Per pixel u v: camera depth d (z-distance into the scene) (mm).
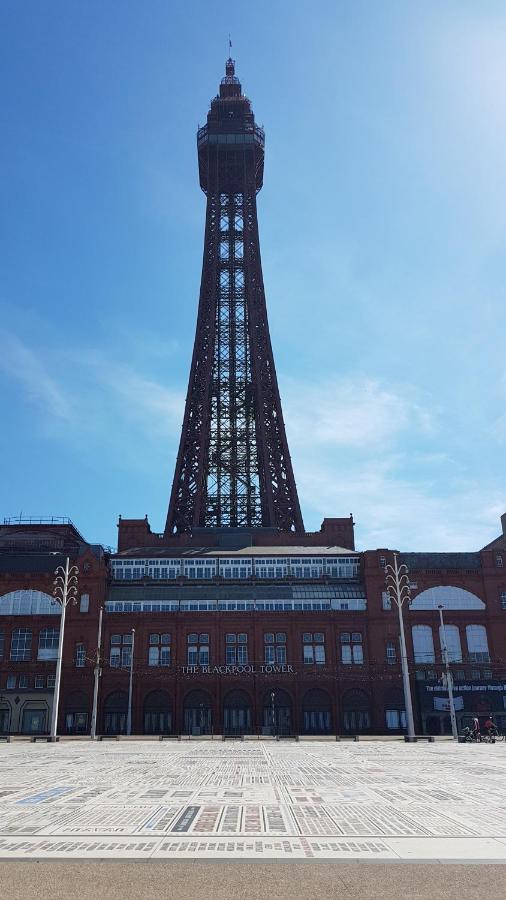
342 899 10336
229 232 150375
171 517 122125
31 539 121938
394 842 13867
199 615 97000
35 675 94500
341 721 92500
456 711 90938
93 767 31719
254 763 33938
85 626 96250
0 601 98062
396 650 96000
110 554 105062
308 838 14242
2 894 10516
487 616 98188
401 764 33188
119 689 93312
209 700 93062
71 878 11359
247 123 154250
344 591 100688
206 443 127375
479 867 12047
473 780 25188
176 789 22312
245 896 10477
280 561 104875
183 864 12266
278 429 132750
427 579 99750
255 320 139000
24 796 20562
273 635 96500
